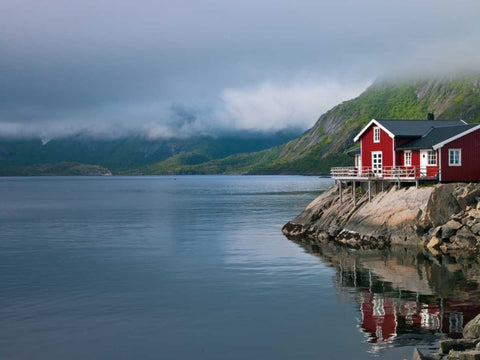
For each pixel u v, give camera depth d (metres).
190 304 36.31
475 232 54.94
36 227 86.19
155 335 30.11
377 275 44.00
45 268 49.62
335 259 51.91
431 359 23.58
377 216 61.50
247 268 48.41
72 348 28.31
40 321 32.78
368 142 74.31
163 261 52.72
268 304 35.94
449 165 64.12
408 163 68.75
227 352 27.41
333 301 36.22
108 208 129.12
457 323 30.56
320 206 72.62
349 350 27.05
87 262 52.72
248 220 93.31
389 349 26.94
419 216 58.41
